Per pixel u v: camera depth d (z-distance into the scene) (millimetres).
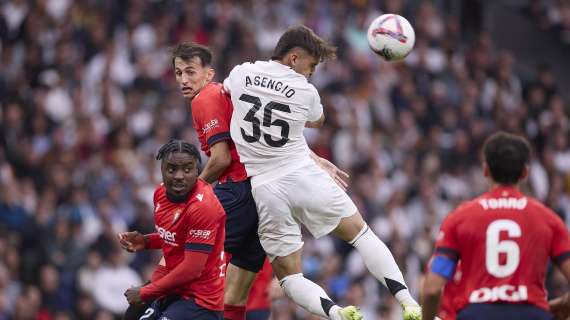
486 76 40688
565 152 39094
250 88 14859
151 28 35125
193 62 15211
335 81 35656
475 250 13672
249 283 15680
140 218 28297
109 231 27562
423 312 13891
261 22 37094
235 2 37406
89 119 30828
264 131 14820
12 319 25812
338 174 15648
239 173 15070
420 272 29516
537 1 46281
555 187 36281
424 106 37250
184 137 31062
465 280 13727
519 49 45375
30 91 32344
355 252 29453
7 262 26500
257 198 14914
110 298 26969
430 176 33938
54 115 31594
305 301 14867
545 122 39594
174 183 14039
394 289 14953
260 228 15055
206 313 14375
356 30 39250
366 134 34812
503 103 39688
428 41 40000
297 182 14836
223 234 14469
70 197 28328
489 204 13797
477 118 38625
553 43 45875
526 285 13547
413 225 32562
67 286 26781
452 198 34219
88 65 33781
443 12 44156
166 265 14562
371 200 31484
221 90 15156
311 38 14906
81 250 27297
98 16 35312
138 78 33375
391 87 37125
